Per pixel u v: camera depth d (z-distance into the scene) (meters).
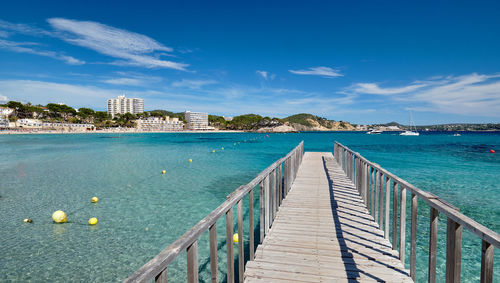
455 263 1.98
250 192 3.50
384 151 28.30
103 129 130.25
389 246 4.03
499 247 1.45
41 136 78.38
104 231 6.94
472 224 1.75
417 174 13.98
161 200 9.70
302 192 7.21
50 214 8.30
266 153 27.64
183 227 7.20
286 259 3.68
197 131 162.75
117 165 18.64
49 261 5.49
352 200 6.45
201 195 10.37
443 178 12.90
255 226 7.14
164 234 6.76
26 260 5.53
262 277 3.25
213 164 18.98
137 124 151.38
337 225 4.87
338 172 10.20
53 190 11.30
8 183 12.80
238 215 2.96
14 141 52.16
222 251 5.82
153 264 1.35
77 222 7.59
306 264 3.54
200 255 5.68
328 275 3.29
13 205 9.24
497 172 14.48
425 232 6.49
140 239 6.48
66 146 38.72
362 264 3.53
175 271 5.05
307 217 5.29
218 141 54.88
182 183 12.53
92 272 5.09
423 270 4.83
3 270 5.17
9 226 7.34
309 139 63.56
